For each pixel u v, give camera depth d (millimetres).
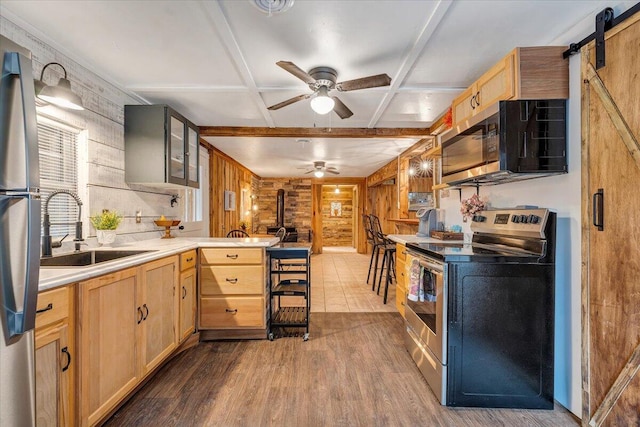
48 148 1966
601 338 1563
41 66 1878
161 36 1865
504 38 1898
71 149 2146
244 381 2111
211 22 1725
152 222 3098
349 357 2467
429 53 2068
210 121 3557
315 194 8820
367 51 2023
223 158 5383
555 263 1841
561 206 1829
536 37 1888
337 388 2031
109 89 2484
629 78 1411
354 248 9953
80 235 2033
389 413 1788
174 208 3561
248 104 2992
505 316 1836
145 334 1949
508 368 1842
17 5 1576
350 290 4664
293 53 2047
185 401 1886
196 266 2723
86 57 2107
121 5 1579
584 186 1659
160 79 2453
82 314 1431
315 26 1750
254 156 5648
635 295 1390
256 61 2158
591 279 1622
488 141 1928
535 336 1836
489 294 1835
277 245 3119
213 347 2652
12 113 928
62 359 1324
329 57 2098
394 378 2156
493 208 2523
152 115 2645
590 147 1623
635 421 1391
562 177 1824
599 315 1575
